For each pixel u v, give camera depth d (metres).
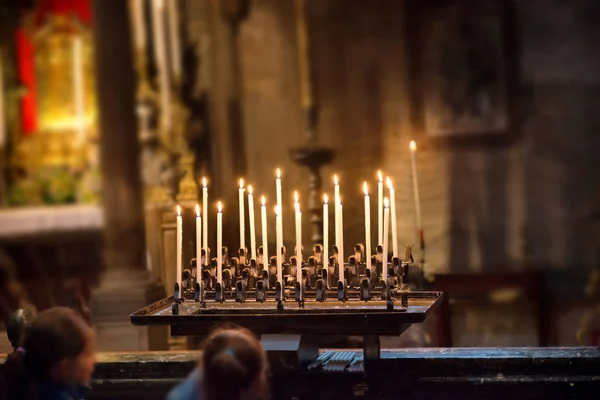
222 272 5.63
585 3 14.07
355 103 14.22
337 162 14.11
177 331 5.17
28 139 16.59
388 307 4.98
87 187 16.16
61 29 16.64
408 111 14.22
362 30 14.23
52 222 15.46
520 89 14.20
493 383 5.13
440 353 5.30
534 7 14.15
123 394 5.41
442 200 14.23
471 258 14.25
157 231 8.18
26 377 4.53
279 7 14.16
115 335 8.63
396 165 14.18
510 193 14.25
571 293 14.05
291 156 12.77
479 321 12.00
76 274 15.22
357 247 5.65
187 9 13.99
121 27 10.93
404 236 14.11
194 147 13.12
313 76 14.25
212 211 7.58
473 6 14.14
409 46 14.20
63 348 4.33
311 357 5.35
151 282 8.62
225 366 4.02
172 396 4.18
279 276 5.23
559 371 5.12
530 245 14.26
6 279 15.05
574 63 14.14
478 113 14.23
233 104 14.05
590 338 12.47
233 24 14.12
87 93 16.62
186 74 13.59
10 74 16.59
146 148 11.09
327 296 5.57
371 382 5.16
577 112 14.15
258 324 5.04
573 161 14.20
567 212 14.20
